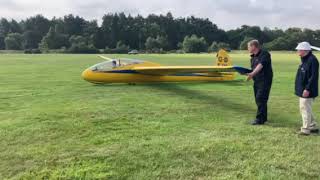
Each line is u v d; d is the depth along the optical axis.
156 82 17.08
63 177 4.81
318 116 8.68
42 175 4.89
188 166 5.20
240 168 5.12
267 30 147.25
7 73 23.48
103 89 14.50
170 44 158.50
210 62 42.16
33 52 129.25
